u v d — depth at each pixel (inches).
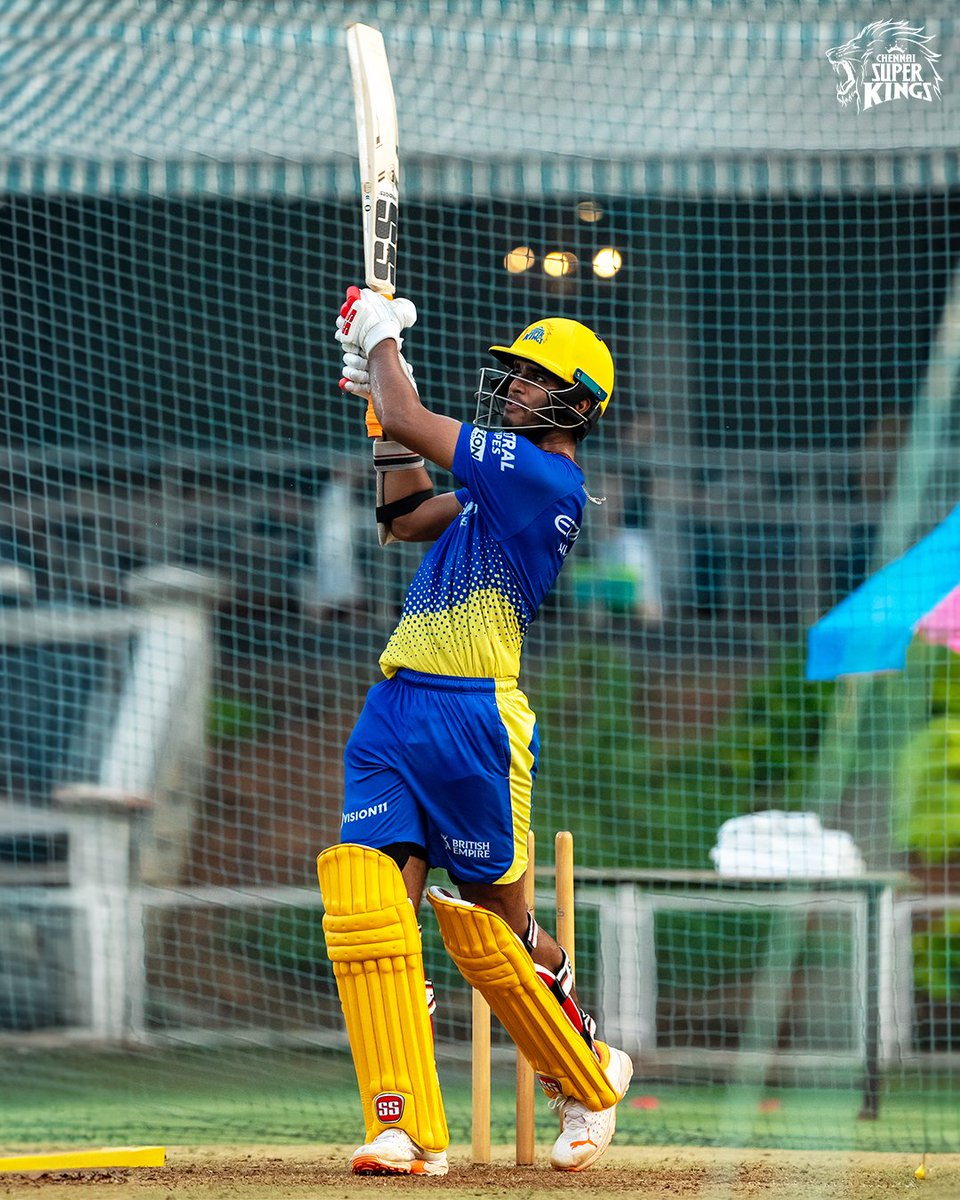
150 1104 973.2
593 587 1478.8
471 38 1267.2
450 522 629.9
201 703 1405.0
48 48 1253.1
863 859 1117.1
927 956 1092.5
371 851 579.8
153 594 1448.1
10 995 1131.9
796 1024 1074.1
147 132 1258.6
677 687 1421.0
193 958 1194.0
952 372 1322.6
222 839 1341.0
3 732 1337.4
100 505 1472.7
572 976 636.1
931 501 1328.7
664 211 1497.3
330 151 1270.9
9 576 1422.2
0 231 1422.2
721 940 1130.0
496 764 582.6
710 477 1501.0
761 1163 716.0
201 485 1518.2
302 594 1499.8
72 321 1502.2
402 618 599.2
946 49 1248.2
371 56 613.6
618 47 1266.0
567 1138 637.9
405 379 588.7
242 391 1535.4
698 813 1295.5
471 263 1518.2
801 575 1471.5
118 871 1195.3
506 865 592.4
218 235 1443.2
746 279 1508.4
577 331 606.9
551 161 1270.9
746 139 1254.9
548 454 593.6
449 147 1263.5
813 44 1255.5
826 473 1478.8
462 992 1168.2
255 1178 597.0
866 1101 928.9
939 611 1077.8
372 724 592.1
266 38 1266.0
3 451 1449.3
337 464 1536.7
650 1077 1045.8
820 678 1119.0
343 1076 1067.3
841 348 1467.8
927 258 1466.5
